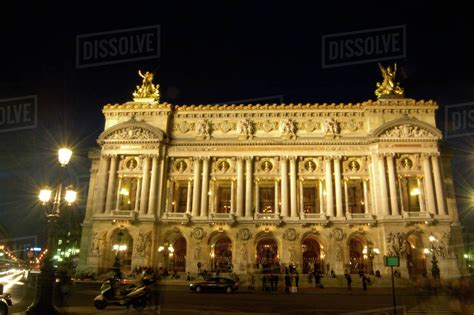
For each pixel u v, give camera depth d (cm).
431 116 7269
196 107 7669
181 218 7056
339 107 7450
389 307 3350
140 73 8194
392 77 7838
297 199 7106
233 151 7369
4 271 8606
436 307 2589
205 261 6869
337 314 2972
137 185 7381
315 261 7119
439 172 6894
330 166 7162
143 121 7562
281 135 7381
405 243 6569
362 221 6800
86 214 7812
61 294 3256
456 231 7150
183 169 7462
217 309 3203
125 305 3033
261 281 5894
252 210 7088
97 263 6794
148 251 6856
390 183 6900
